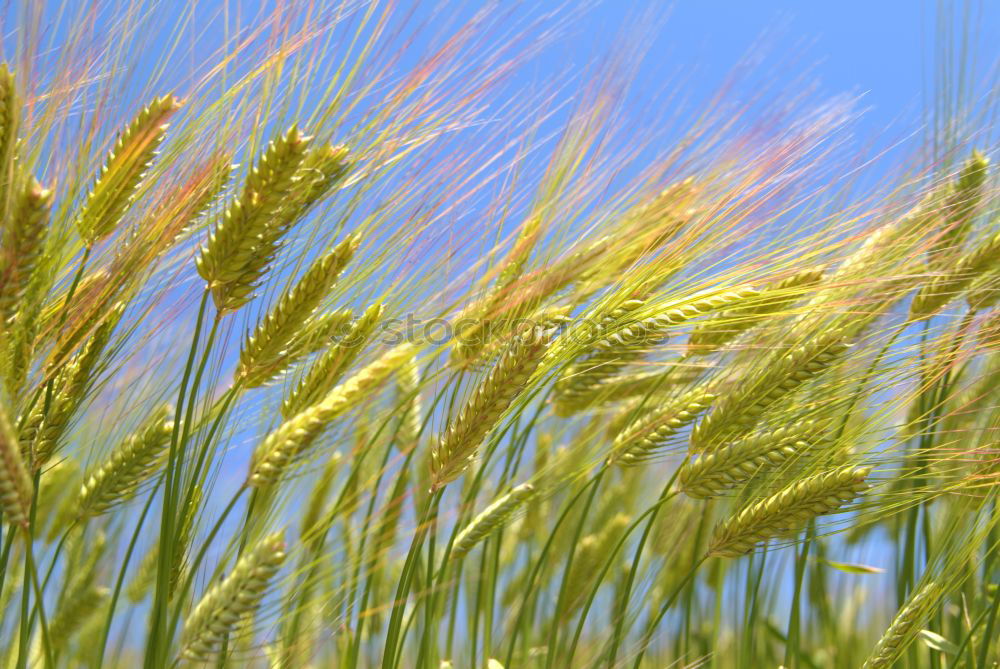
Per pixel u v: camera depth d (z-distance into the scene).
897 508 1.03
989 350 1.01
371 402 0.99
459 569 1.07
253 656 0.96
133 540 0.95
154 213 0.96
